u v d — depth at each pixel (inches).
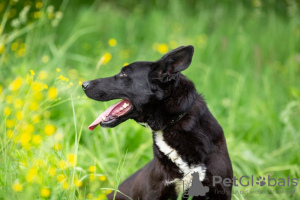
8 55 293.9
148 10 528.1
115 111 186.9
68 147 209.2
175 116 176.1
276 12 516.7
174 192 179.9
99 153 225.5
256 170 250.5
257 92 338.3
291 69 364.8
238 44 410.3
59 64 284.2
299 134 275.3
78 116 251.9
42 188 147.0
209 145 175.2
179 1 492.7
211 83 345.1
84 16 393.7
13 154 174.4
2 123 191.3
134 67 183.6
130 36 447.5
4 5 366.0
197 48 379.6
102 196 171.9
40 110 206.4
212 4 506.0
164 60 175.5
